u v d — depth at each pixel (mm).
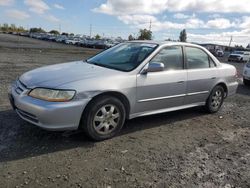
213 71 6309
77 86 4184
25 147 4160
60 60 18797
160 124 5633
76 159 3922
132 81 4762
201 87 6055
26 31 132500
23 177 3387
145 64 5004
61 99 4059
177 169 3850
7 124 4945
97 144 4457
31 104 4074
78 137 4625
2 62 14492
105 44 51844
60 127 4109
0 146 4137
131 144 4562
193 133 5289
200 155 4344
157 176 3633
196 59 6035
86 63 5387
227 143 4918
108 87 4422
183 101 5762
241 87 11391
